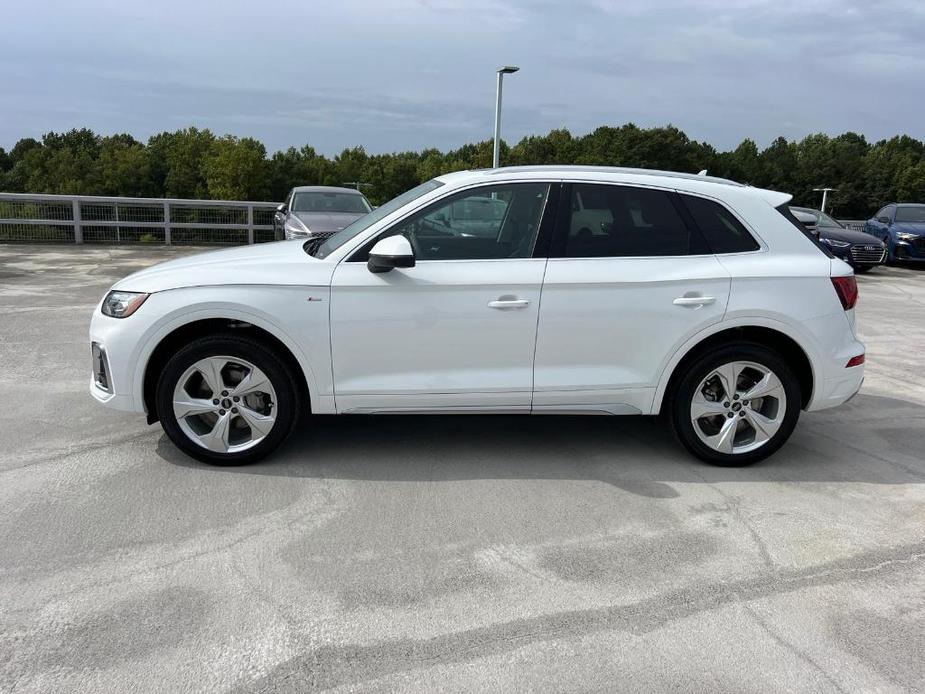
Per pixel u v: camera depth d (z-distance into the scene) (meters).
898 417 5.59
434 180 4.64
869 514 3.83
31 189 115.25
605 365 4.19
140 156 110.12
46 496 3.73
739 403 4.34
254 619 2.75
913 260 17.25
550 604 2.91
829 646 2.70
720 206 4.29
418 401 4.13
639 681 2.47
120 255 15.20
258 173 91.75
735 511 3.82
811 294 4.23
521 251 4.11
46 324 8.00
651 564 3.25
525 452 4.57
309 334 3.99
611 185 4.21
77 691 2.34
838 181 108.06
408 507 3.74
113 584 2.95
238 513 3.61
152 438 4.57
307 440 4.66
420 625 2.75
